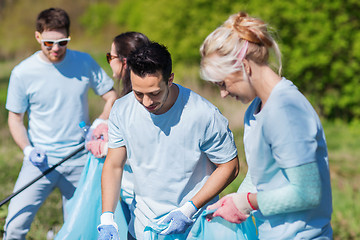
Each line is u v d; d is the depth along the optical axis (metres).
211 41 3.57
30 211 6.18
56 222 7.66
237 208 3.88
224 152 4.30
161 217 4.55
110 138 4.54
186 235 4.50
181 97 4.20
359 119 15.73
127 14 35.50
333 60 15.12
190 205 4.28
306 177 3.42
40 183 6.17
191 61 17.58
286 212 3.61
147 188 4.47
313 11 14.84
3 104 16.28
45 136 6.21
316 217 3.71
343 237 8.16
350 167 11.60
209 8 17.00
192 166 4.34
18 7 36.75
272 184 3.77
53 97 6.12
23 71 6.05
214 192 4.32
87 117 6.45
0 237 6.76
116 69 5.39
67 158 6.02
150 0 19.52
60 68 6.11
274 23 14.91
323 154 3.65
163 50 3.86
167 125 4.20
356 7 14.94
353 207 9.25
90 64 6.35
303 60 14.79
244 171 10.61
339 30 14.77
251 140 3.77
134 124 4.28
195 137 4.23
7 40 32.19
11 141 12.29
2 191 8.65
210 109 4.22
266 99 3.64
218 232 4.28
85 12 38.94
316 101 15.73
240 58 3.50
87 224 5.11
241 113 14.38
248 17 3.61
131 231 4.93
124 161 4.62
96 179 5.15
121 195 5.12
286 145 3.43
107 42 35.00
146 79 3.76
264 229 3.92
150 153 4.32
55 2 38.94
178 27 17.47
